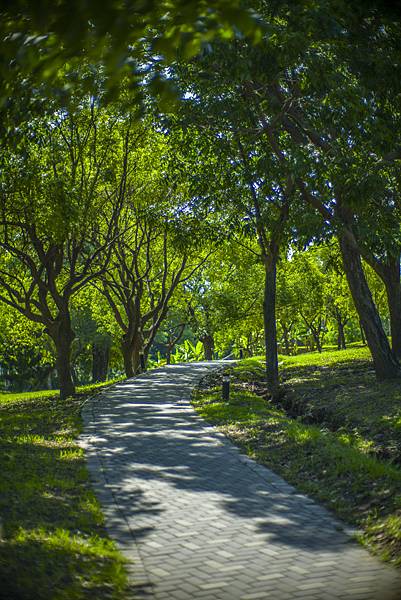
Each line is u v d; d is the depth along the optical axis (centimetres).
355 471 1006
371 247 1703
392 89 1334
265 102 1559
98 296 4066
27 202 2153
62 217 2064
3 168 2061
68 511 836
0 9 443
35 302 2592
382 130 1404
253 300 4284
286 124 1786
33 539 687
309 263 4347
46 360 5197
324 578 640
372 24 1212
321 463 1102
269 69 1291
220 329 5003
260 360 4228
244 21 368
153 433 1484
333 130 1588
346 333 8069
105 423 1641
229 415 1711
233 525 816
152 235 3653
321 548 733
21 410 2264
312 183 1547
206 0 379
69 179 2252
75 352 5562
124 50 392
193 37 420
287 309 4434
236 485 1020
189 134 1944
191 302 4966
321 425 1584
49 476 1016
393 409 1452
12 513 775
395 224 1752
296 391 2077
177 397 2217
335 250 2472
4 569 585
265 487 1011
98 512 850
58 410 2061
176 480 1046
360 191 1471
